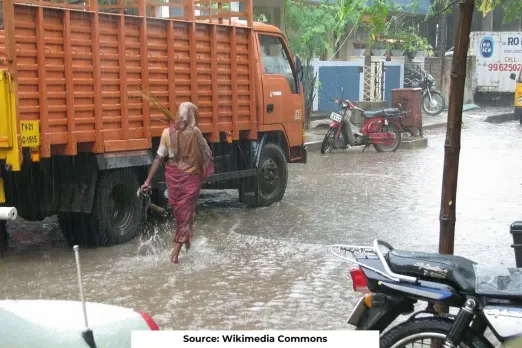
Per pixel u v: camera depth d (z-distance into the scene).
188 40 11.76
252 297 8.34
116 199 10.93
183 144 9.82
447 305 4.98
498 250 10.47
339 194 15.07
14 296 8.34
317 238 11.23
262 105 13.67
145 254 10.32
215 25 12.27
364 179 16.94
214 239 11.18
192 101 11.86
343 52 31.94
